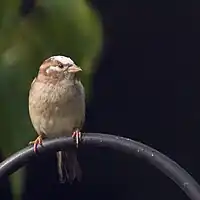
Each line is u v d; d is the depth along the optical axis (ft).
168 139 43.19
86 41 25.54
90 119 42.22
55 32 25.40
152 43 42.42
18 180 26.45
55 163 41.45
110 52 41.86
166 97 42.98
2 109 25.30
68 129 23.68
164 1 42.22
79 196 42.96
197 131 43.19
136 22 41.98
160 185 43.68
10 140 25.39
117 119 42.47
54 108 23.16
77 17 25.43
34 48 25.35
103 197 43.24
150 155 17.56
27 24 25.39
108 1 41.24
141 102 42.70
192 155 43.19
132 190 43.45
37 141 20.31
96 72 41.78
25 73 25.29
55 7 25.39
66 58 23.26
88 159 42.91
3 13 25.14
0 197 36.55
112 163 43.11
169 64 42.78
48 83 23.16
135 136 42.83
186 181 17.19
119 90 42.34
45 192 41.63
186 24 42.55
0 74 25.21
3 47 25.25
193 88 42.96
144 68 42.55
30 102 23.61
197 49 42.70
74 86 23.18
